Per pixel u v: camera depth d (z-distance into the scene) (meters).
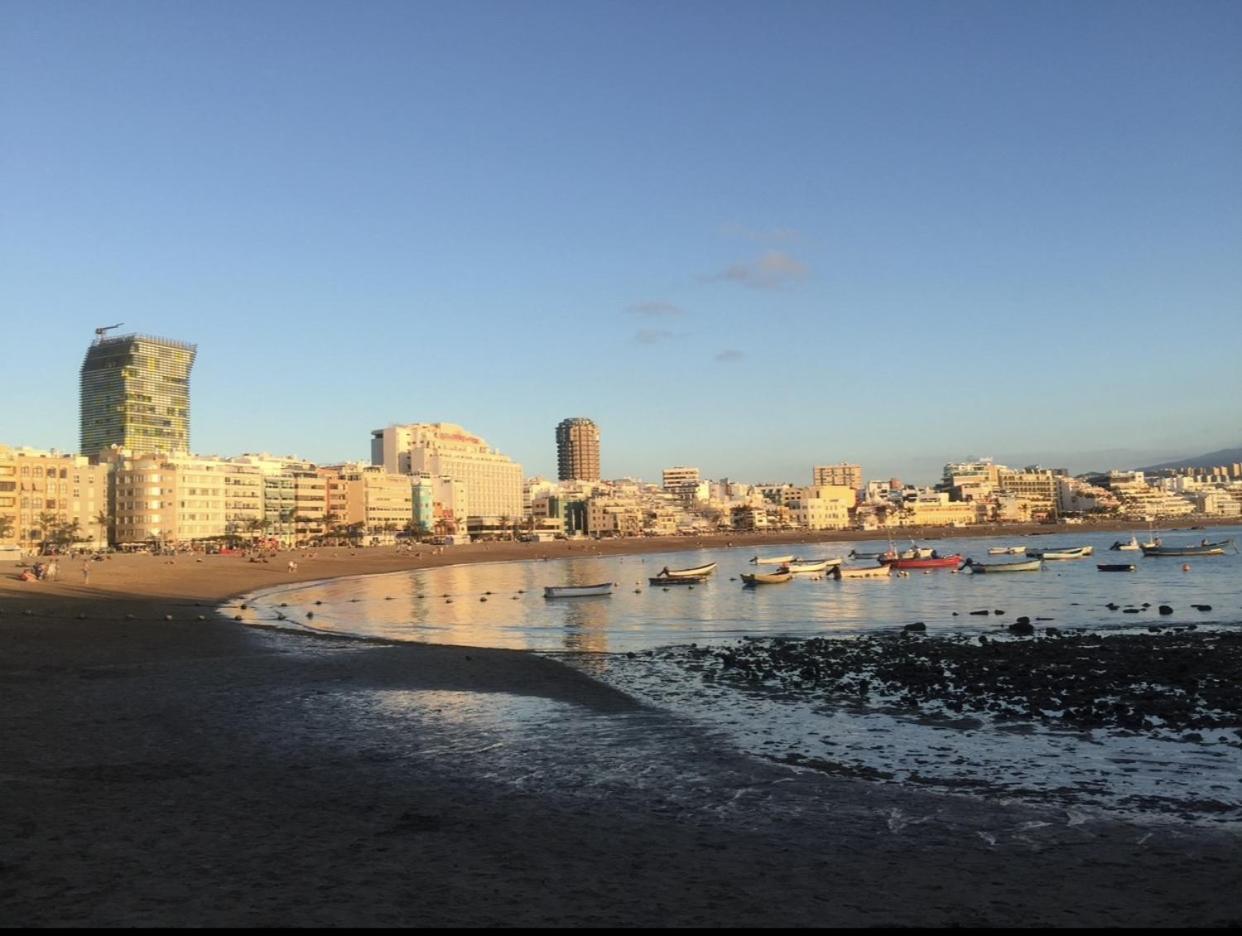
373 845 14.10
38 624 51.62
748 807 16.64
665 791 17.81
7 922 10.86
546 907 11.49
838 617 63.16
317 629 55.19
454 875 12.72
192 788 17.70
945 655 39.94
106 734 22.97
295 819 15.57
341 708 26.95
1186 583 89.50
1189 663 34.94
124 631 49.38
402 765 19.92
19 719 24.94
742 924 11.00
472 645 47.88
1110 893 12.20
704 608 73.94
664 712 26.67
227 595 89.75
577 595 88.12
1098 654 38.28
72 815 15.64
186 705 27.31
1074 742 22.48
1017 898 11.99
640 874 12.84
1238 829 15.32
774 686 31.86
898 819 15.88
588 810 16.36
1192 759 20.64
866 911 11.48
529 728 24.20
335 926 10.79
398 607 77.38
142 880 12.39
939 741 22.69
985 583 98.06
